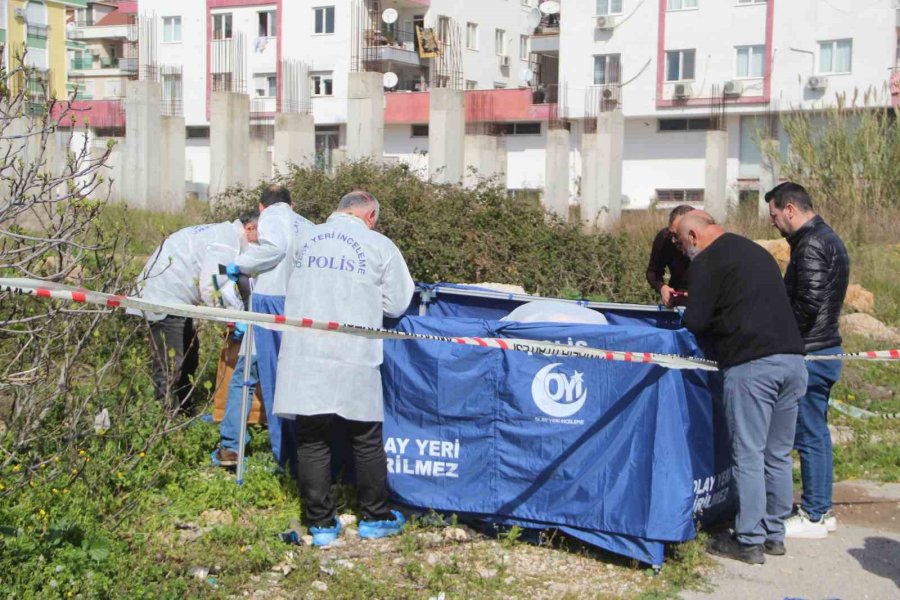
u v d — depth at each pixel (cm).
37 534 509
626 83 4219
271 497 627
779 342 553
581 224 1428
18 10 4038
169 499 611
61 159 1480
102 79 6938
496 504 583
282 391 559
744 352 554
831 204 2019
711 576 546
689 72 4088
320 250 569
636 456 549
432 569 535
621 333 568
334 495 612
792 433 577
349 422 588
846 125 2144
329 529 566
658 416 546
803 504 620
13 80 591
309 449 564
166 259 729
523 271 1274
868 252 1703
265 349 639
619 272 1323
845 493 712
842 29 3750
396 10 5075
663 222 2030
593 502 558
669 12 4097
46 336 585
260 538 558
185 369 774
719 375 582
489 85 5497
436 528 590
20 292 580
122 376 665
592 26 4272
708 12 4012
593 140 3425
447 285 770
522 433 578
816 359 598
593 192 3428
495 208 1313
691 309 564
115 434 610
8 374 573
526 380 577
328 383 552
